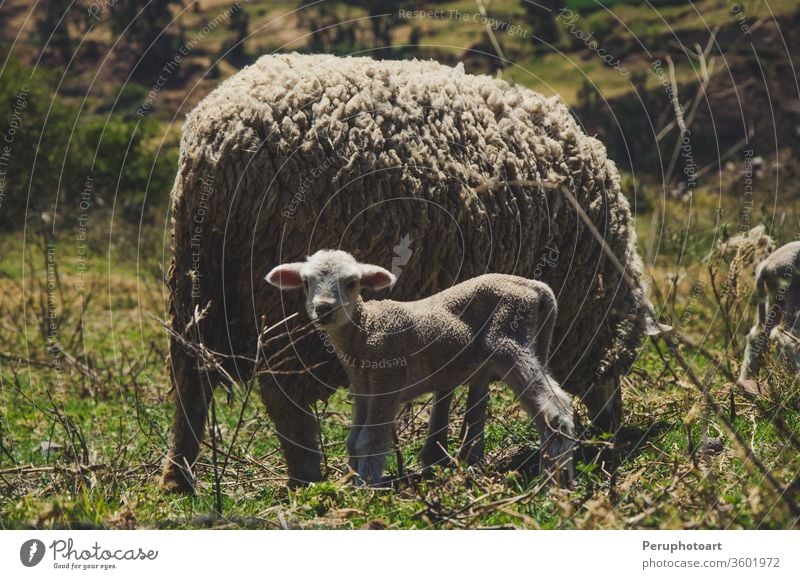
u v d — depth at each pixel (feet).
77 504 30.73
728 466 32.91
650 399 44.47
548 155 40.63
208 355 32.04
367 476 31.50
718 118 125.39
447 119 37.68
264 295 35.37
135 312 87.51
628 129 119.24
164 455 39.11
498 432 41.81
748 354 43.62
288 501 34.47
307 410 36.60
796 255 42.22
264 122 34.94
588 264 41.81
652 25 157.48
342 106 35.68
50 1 238.89
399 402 32.14
